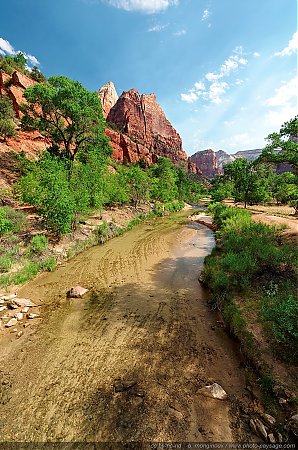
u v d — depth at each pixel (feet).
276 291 25.79
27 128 97.19
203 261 45.06
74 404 15.97
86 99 82.58
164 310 27.99
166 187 150.61
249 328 21.86
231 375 18.33
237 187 133.90
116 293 32.14
